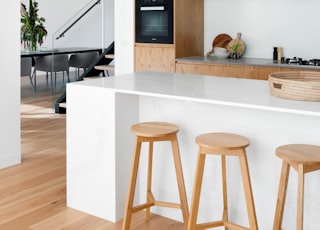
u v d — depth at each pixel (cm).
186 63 588
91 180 361
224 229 333
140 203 374
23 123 663
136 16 623
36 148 539
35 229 336
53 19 1149
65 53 783
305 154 258
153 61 619
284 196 269
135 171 313
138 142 308
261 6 582
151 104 356
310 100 280
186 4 601
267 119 305
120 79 381
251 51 601
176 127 320
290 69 510
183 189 320
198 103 333
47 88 966
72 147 368
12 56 460
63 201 389
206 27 634
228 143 276
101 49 810
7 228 337
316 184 294
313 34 549
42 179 438
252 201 278
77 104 360
